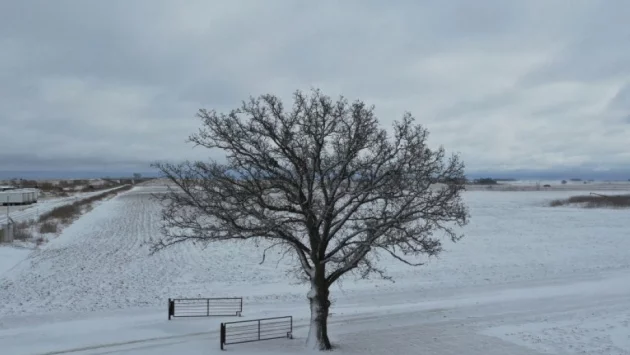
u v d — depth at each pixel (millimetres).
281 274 34844
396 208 17312
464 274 33906
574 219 67188
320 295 17812
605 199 98125
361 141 16469
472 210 81312
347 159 16094
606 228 57781
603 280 31328
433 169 16234
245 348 17922
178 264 38281
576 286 29500
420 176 16234
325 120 16531
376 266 36188
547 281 31406
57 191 134375
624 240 48906
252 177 16641
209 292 29422
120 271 35469
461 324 21344
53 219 61969
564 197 118375
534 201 103750
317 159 16312
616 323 21266
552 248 44594
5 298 27703
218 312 24266
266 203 17406
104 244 46594
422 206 16969
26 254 40594
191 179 18500
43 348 18094
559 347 18234
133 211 76812
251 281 32594
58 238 49344
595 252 42594
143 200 96562
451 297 27250
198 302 26656
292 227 18938
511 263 37875
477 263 37844
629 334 19672
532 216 71375
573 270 35125
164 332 20250
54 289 30047
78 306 26125
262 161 16484
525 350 17906
